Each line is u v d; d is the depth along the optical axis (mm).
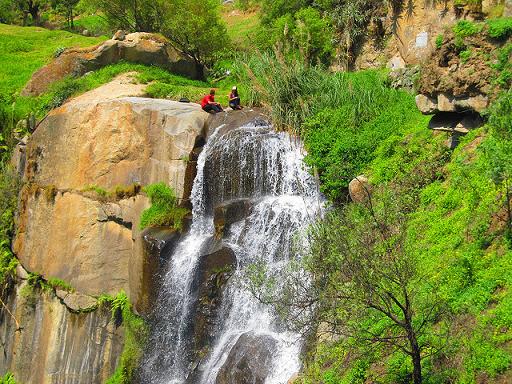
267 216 17359
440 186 15102
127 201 20828
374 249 11133
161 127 20500
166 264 18641
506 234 12305
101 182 21531
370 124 18781
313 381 12789
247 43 31969
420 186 15688
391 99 20125
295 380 13297
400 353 11719
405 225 11859
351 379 12031
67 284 21750
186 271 17969
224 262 17219
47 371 21656
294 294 12961
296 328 12180
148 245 18969
